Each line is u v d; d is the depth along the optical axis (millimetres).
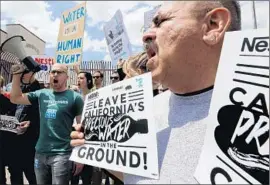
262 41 904
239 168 865
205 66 1026
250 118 879
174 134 1062
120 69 3047
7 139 4328
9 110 4422
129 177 1123
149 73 1117
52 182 3529
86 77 5090
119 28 3957
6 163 4410
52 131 3555
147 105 1097
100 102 1311
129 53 3855
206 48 1013
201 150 965
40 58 6488
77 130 1378
